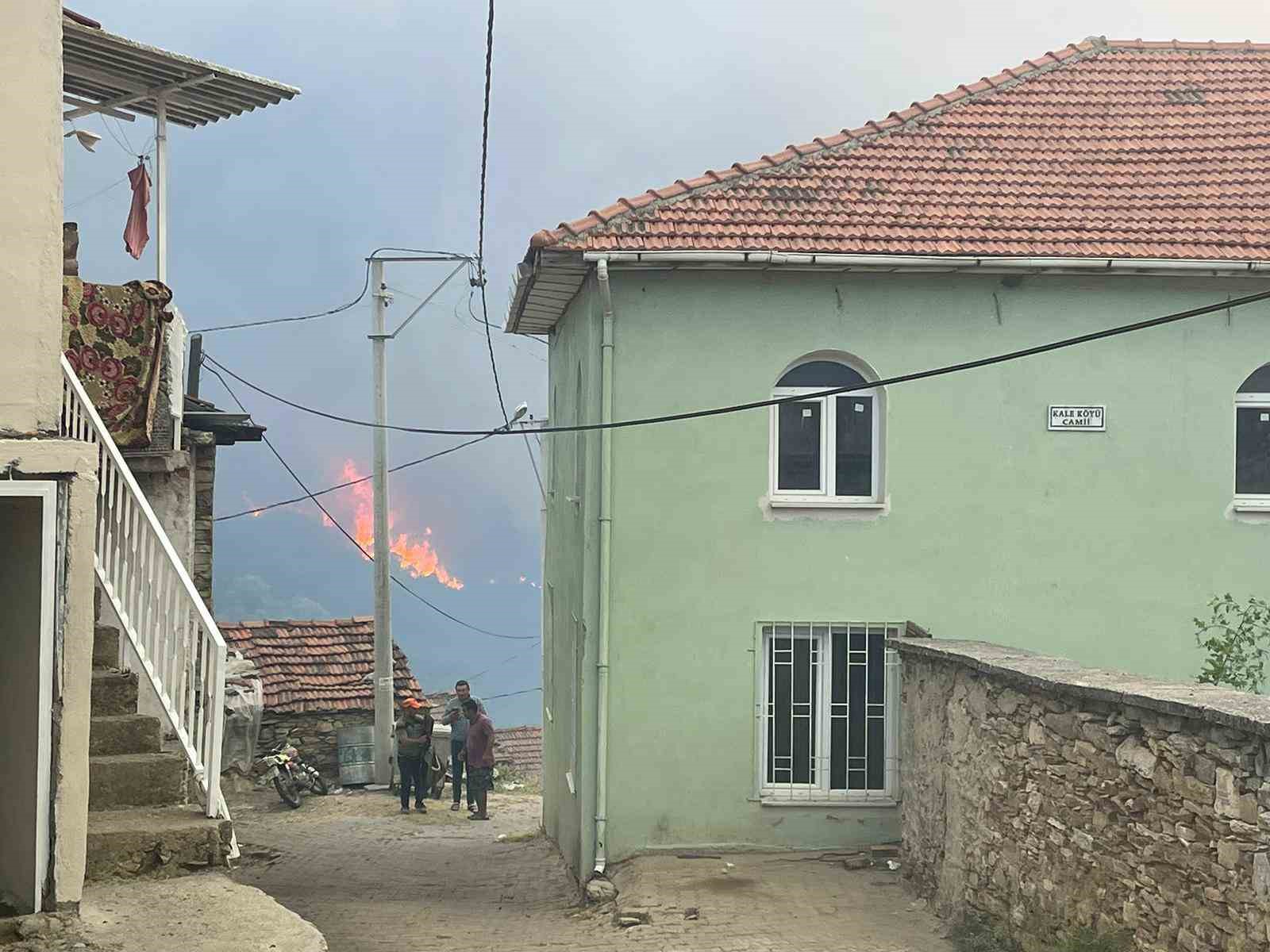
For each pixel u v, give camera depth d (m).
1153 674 13.96
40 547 7.20
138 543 9.19
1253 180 14.77
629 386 13.75
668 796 13.66
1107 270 13.48
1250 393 14.19
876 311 13.87
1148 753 7.76
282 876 15.40
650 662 13.72
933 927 10.68
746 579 13.79
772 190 14.31
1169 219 14.09
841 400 14.05
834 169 14.77
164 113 12.96
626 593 13.72
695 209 13.94
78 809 7.30
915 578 13.88
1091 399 13.96
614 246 13.27
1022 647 13.91
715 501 13.79
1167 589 13.98
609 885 12.94
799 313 13.84
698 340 13.78
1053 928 8.98
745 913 11.41
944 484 13.91
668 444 13.77
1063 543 13.95
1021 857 9.56
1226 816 6.91
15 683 7.35
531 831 19.39
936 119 15.67
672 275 13.76
